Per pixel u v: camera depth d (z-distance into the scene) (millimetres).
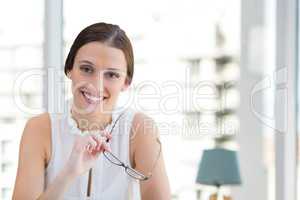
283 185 2906
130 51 1354
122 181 1386
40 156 1386
